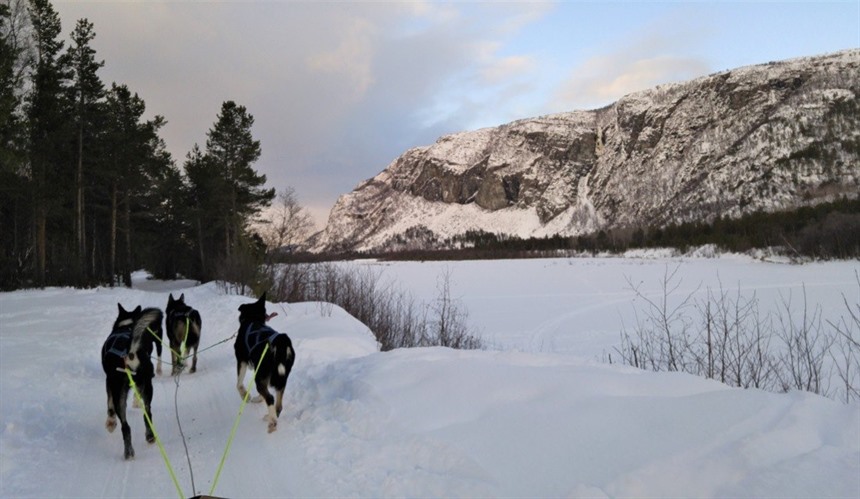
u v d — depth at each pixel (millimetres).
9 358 10672
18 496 4922
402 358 8242
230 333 14133
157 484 5281
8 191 31109
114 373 6105
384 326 15656
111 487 5215
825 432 4754
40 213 33000
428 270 59906
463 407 6145
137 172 42156
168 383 9336
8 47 26016
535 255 109750
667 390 5996
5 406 7359
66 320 17359
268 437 6387
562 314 29203
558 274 53750
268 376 6734
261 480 5258
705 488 4199
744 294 32531
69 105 35031
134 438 6633
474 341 17250
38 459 5805
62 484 5246
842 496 3727
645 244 106625
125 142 39812
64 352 11516
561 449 4980
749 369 9180
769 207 141250
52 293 28812
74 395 8375
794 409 5035
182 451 6125
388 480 4949
